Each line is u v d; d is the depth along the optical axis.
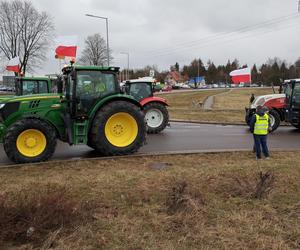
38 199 5.20
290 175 7.52
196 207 5.45
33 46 60.22
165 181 7.06
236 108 31.78
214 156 9.73
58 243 4.39
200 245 4.43
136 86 15.88
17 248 4.28
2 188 6.65
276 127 16.50
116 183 6.96
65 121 9.52
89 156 10.05
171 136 14.54
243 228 4.91
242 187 6.38
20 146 8.84
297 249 4.36
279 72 110.62
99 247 4.37
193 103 36.97
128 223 5.02
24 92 15.97
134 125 9.93
